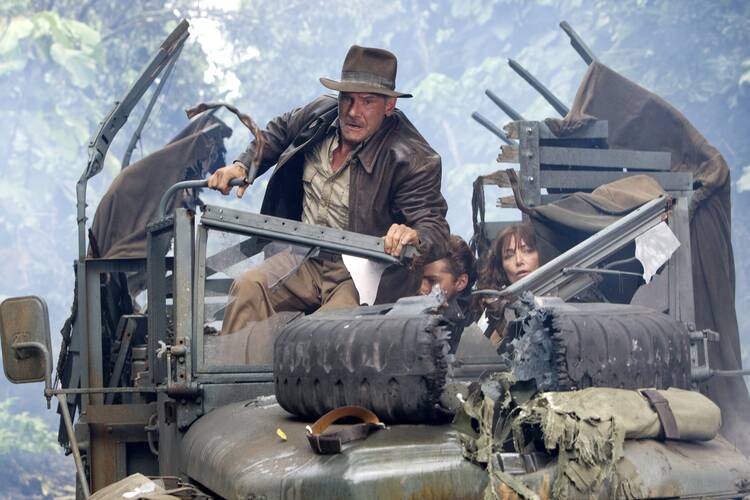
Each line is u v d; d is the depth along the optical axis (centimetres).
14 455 1933
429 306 477
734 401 770
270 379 574
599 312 484
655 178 801
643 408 444
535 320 469
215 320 589
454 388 474
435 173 714
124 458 682
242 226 584
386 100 712
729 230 816
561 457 423
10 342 552
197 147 984
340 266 650
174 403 573
